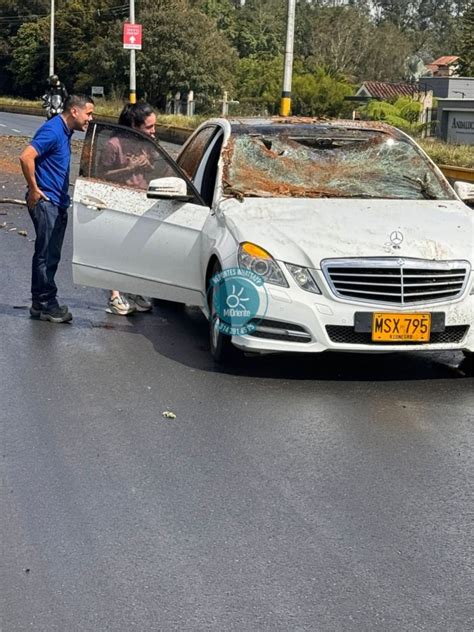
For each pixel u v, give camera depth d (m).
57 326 7.67
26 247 11.09
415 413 5.64
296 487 4.56
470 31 67.81
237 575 3.70
